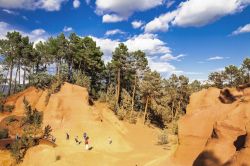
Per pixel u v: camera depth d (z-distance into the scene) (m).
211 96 24.78
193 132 23.61
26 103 46.56
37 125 43.72
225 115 21.81
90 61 71.00
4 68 69.88
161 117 75.38
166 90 78.81
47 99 53.53
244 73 65.56
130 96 74.75
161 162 26.25
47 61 73.06
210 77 69.88
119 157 38.75
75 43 71.06
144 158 37.03
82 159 35.56
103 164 35.25
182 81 78.50
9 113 52.50
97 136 45.97
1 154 34.22
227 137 18.97
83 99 53.88
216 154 18.81
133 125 62.34
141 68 72.25
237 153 16.92
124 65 70.62
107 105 64.31
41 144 37.31
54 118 48.88
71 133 45.59
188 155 23.28
